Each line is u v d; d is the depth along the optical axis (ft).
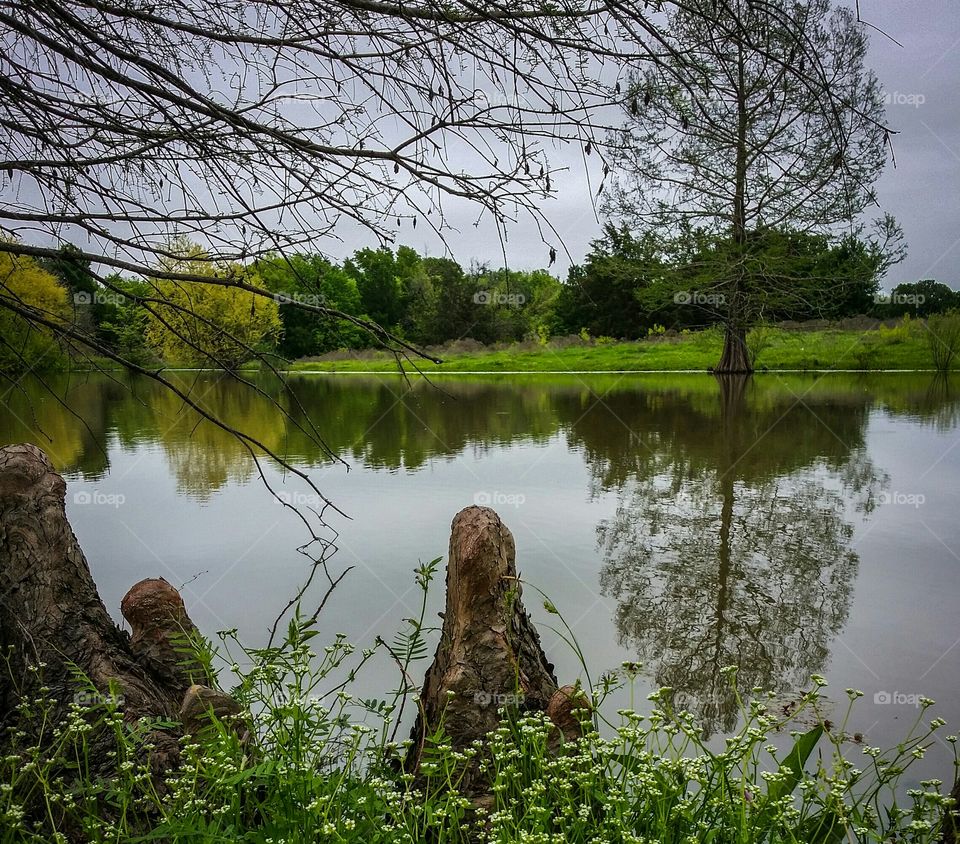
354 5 5.73
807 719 9.35
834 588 14.02
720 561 15.64
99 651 7.56
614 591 13.89
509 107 6.15
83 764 6.61
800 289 72.84
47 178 7.25
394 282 80.89
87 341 7.02
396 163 6.33
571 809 5.51
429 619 11.96
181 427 39.55
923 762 8.27
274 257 7.28
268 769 5.30
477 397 60.80
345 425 41.19
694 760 5.81
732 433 36.17
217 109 6.12
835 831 5.67
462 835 6.12
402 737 8.37
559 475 25.16
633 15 5.51
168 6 6.82
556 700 7.11
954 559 15.75
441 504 20.42
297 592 13.20
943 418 41.22
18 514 7.68
